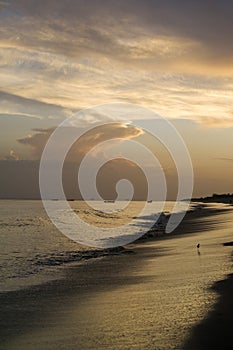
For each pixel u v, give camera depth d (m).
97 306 13.11
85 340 9.78
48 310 12.89
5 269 20.83
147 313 11.72
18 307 13.30
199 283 15.28
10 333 10.62
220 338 9.19
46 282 17.61
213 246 26.88
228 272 17.19
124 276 18.61
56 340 9.91
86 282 17.50
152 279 17.16
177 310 11.73
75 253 27.20
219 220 56.03
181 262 21.27
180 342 9.08
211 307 11.67
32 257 25.27
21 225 51.84
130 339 9.55
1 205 127.75
